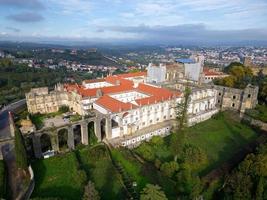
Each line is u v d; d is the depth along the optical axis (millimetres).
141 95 128250
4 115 125750
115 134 96500
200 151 83875
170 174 73688
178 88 138875
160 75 151500
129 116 98938
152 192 55844
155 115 109812
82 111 117250
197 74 160750
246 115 120188
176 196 65000
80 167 75688
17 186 66188
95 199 55906
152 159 83875
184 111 84875
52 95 128125
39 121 115312
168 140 101250
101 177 72250
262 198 59812
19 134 69312
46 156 81500
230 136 105375
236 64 191250
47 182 69188
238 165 72750
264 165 64438
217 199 65938
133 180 71812
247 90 122875
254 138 102875
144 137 100125
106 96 113875
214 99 135250
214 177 73062
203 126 115562
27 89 183500
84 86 145750
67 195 64062
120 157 83938
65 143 91750
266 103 133625
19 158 69500
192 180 69750
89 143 91812
